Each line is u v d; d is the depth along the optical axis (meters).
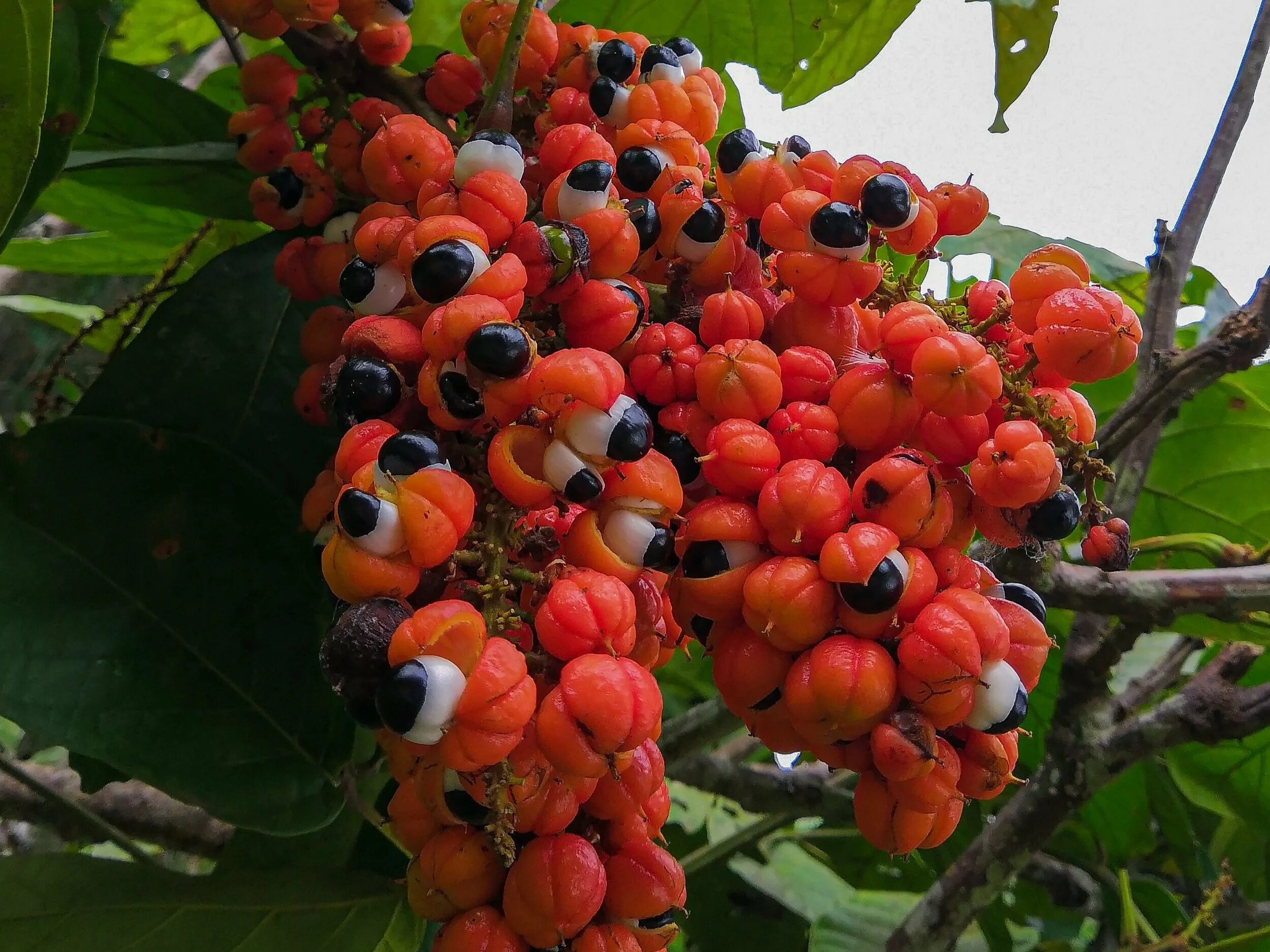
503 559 0.22
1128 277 0.57
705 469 0.24
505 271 0.22
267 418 0.35
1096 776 0.39
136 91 0.40
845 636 0.22
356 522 0.20
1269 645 0.40
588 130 0.27
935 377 0.22
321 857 0.33
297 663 0.30
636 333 0.25
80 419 0.31
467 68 0.31
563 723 0.20
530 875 0.22
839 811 0.51
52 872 0.28
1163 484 0.53
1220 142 0.46
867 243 0.24
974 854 0.40
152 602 0.30
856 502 0.23
